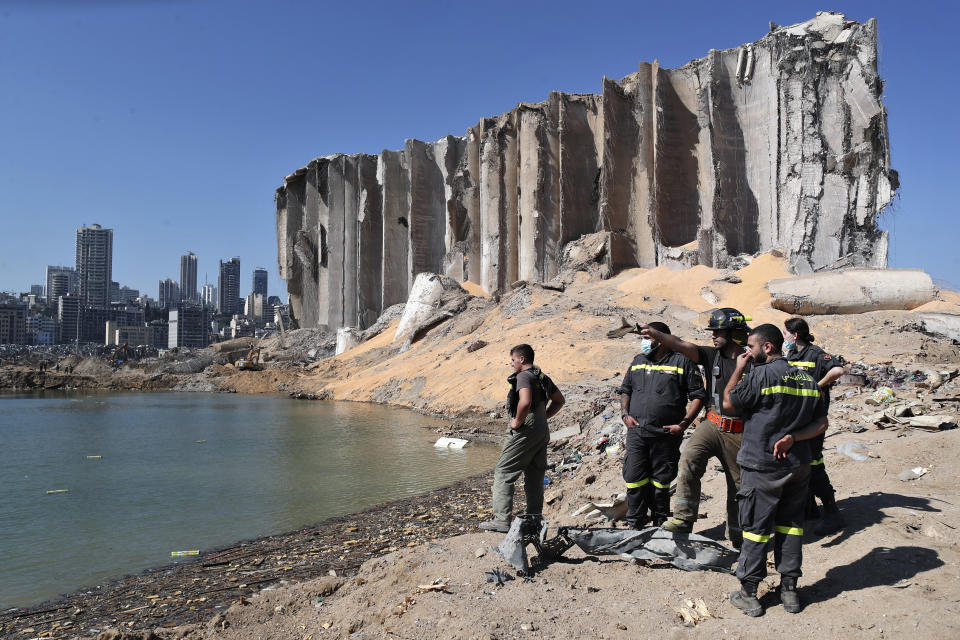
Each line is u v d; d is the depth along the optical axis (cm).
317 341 7456
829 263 4444
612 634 405
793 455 421
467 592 480
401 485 1240
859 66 4631
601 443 1344
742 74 5259
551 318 3428
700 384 560
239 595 638
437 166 7500
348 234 7769
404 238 7494
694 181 5484
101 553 818
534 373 655
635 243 5650
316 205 8269
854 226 4491
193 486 1264
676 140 5544
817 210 4550
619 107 5847
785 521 424
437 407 2772
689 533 535
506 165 6606
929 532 489
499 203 6556
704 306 4038
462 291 5394
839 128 4647
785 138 4819
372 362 4872
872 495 584
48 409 3319
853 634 372
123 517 1013
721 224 4978
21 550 834
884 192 4462
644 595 462
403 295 7412
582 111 6241
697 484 534
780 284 3362
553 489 997
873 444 727
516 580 500
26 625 582
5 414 3020
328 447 1798
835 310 3181
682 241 5444
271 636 487
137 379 5541
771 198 4916
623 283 4844
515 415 647
